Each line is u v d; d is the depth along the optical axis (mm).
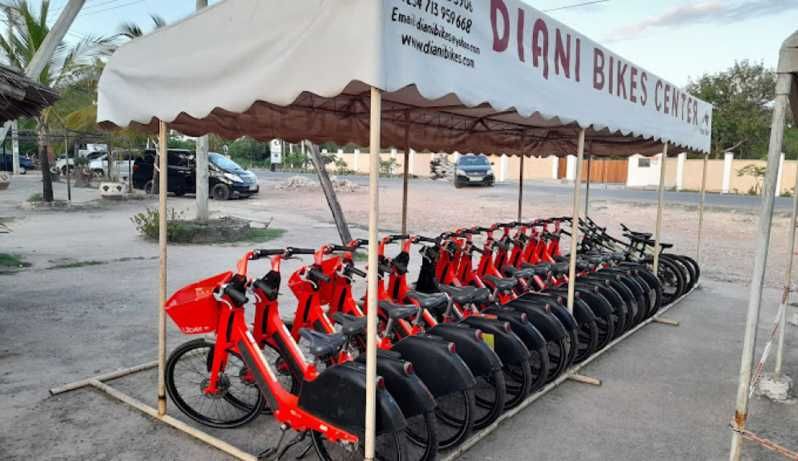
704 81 26406
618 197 18734
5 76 4184
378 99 2043
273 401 2721
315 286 3158
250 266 7789
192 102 2662
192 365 3795
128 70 3041
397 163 30781
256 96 2342
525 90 2746
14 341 4445
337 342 2639
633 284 4797
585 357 4086
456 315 3572
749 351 2322
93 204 15203
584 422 3268
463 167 21953
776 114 2248
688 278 6258
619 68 3852
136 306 5504
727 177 22266
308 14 2189
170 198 17734
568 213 14156
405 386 2512
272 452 2740
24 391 3523
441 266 4156
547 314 3654
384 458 2811
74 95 14719
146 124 3469
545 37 2939
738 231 11727
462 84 2316
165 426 3102
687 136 5590
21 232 10383
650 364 4223
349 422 2424
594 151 6801
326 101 4078
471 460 2832
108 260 7910
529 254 4875
